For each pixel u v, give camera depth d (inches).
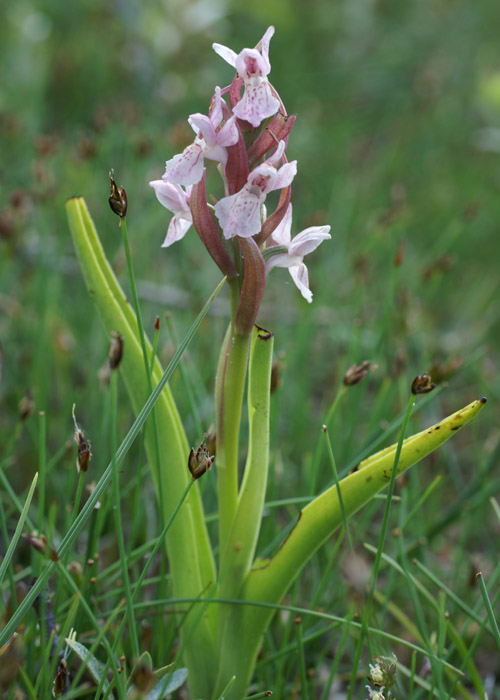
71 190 26.4
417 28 52.4
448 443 20.3
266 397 13.2
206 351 21.7
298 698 15.5
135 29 39.6
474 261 35.4
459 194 39.9
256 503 13.4
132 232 26.1
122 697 12.9
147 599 16.7
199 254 28.4
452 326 30.1
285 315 26.1
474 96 44.4
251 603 13.4
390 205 37.0
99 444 18.3
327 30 54.2
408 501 18.3
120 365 13.7
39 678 13.4
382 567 16.8
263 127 12.8
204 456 12.8
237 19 52.2
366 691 16.0
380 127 47.3
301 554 13.2
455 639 14.9
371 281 28.2
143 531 17.9
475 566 16.4
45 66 38.0
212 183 32.4
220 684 13.9
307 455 18.5
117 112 31.7
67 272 25.3
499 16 53.1
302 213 35.5
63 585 15.3
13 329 22.2
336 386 20.6
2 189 26.9
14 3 37.5
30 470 18.9
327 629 14.8
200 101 41.7
